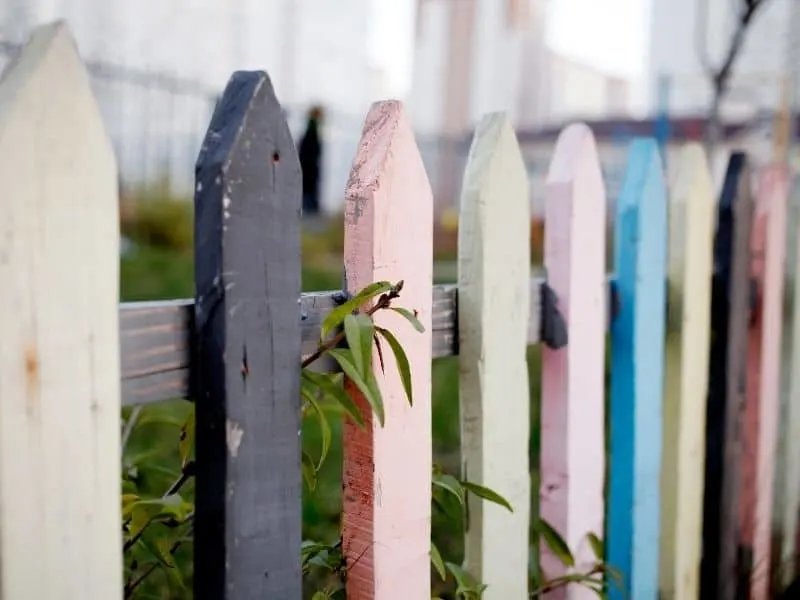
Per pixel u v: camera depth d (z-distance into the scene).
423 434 1.12
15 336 0.72
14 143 0.71
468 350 1.24
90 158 0.76
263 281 0.88
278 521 0.92
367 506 1.07
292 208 0.91
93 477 0.78
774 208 1.96
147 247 6.66
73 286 0.75
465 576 1.20
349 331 0.92
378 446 1.06
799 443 2.23
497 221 1.23
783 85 4.56
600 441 1.50
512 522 1.30
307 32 12.52
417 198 1.10
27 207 0.72
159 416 1.33
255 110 0.87
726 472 1.84
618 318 1.59
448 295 1.22
